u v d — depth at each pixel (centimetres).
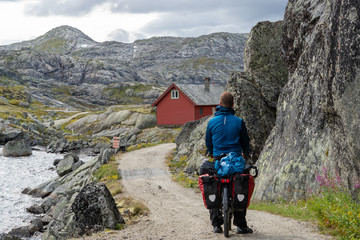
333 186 779
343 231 541
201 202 1341
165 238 642
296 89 1364
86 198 866
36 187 2619
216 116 538
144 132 5731
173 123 5791
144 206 1178
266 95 2070
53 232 1133
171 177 2094
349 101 687
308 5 1662
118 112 7131
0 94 12338
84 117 7431
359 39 657
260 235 562
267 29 2333
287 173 1165
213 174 521
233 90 2081
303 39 1670
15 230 1706
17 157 4450
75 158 3131
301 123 1227
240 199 496
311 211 725
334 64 731
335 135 806
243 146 539
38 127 6562
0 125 5781
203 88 6078
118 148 3173
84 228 843
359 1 666
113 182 1978
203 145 2359
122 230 801
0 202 2316
